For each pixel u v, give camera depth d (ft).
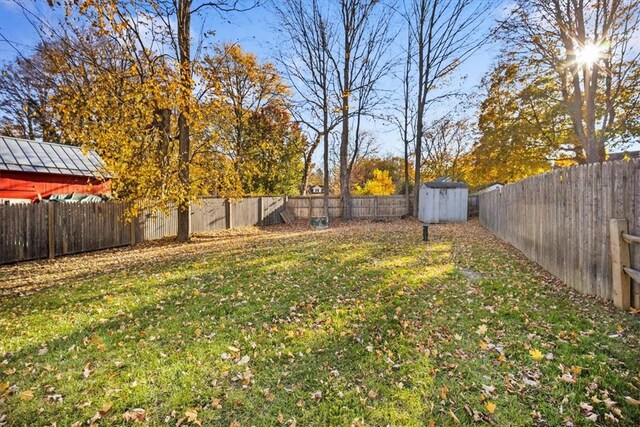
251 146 63.16
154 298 15.14
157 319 12.61
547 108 52.65
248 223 52.37
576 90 37.14
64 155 44.86
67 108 33.35
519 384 7.78
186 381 8.37
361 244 29.12
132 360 9.48
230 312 13.16
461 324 11.27
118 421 7.02
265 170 72.13
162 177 31.99
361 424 6.72
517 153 55.88
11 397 7.88
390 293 14.90
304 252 25.53
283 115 78.59
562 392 7.38
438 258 22.50
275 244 30.83
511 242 27.66
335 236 35.83
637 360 8.34
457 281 16.60
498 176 62.44
